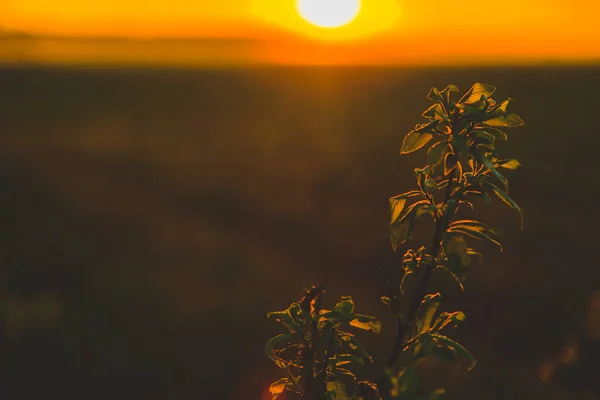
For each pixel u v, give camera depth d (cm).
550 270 1666
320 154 4172
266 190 3033
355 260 1861
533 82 11250
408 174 3288
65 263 1805
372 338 1112
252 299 1550
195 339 1268
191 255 1973
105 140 5012
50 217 2395
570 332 1085
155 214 2580
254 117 7350
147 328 1339
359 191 2945
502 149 3981
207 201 2848
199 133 5725
